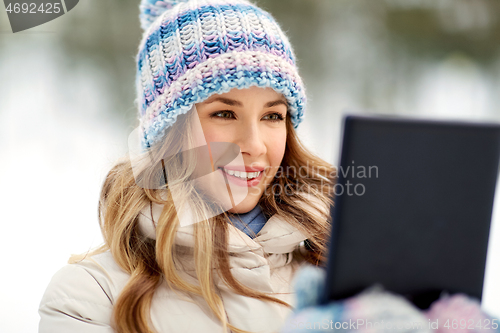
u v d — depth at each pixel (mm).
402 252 560
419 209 560
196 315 882
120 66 3002
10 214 1869
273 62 918
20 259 1628
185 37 925
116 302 871
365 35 3562
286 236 1015
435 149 561
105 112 2793
